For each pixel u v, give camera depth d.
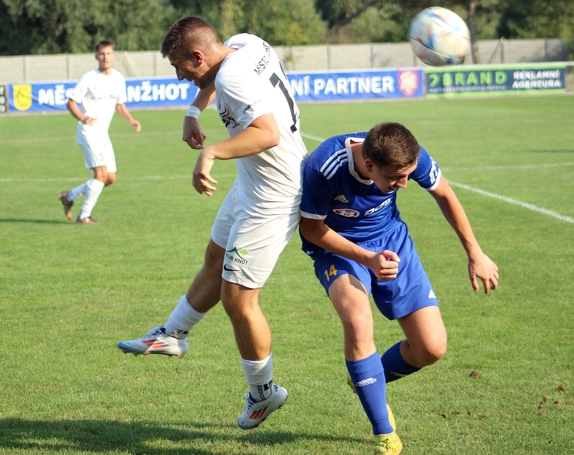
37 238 16.33
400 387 8.10
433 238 15.63
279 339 9.77
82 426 7.29
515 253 14.10
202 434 7.12
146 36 86.19
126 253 14.85
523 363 8.73
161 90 58.28
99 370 8.77
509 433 6.93
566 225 16.47
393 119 44.41
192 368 8.85
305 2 88.94
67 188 23.67
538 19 91.50
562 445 6.66
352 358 6.31
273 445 6.88
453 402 7.68
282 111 6.51
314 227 6.67
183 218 18.47
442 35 8.05
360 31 88.38
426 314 6.66
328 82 59.75
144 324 10.48
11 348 9.52
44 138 39.78
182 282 12.71
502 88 62.59
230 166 27.89
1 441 6.94
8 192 22.88
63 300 11.69
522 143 32.34
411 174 6.64
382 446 6.30
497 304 11.07
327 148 6.55
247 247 6.73
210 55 6.56
